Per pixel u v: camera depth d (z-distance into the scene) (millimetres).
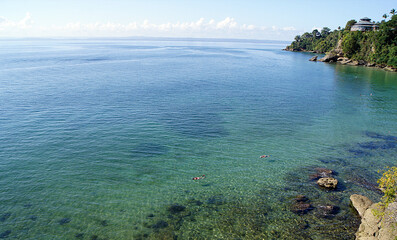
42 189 30328
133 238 23469
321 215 25844
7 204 27719
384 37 138500
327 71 132250
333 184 30328
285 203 27875
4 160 36250
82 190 30312
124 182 32062
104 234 23938
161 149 40938
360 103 69750
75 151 39469
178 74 114000
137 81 95000
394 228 20359
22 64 137000
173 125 51031
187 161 37406
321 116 58219
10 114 54375
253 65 157625
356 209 26156
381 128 50812
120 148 40844
